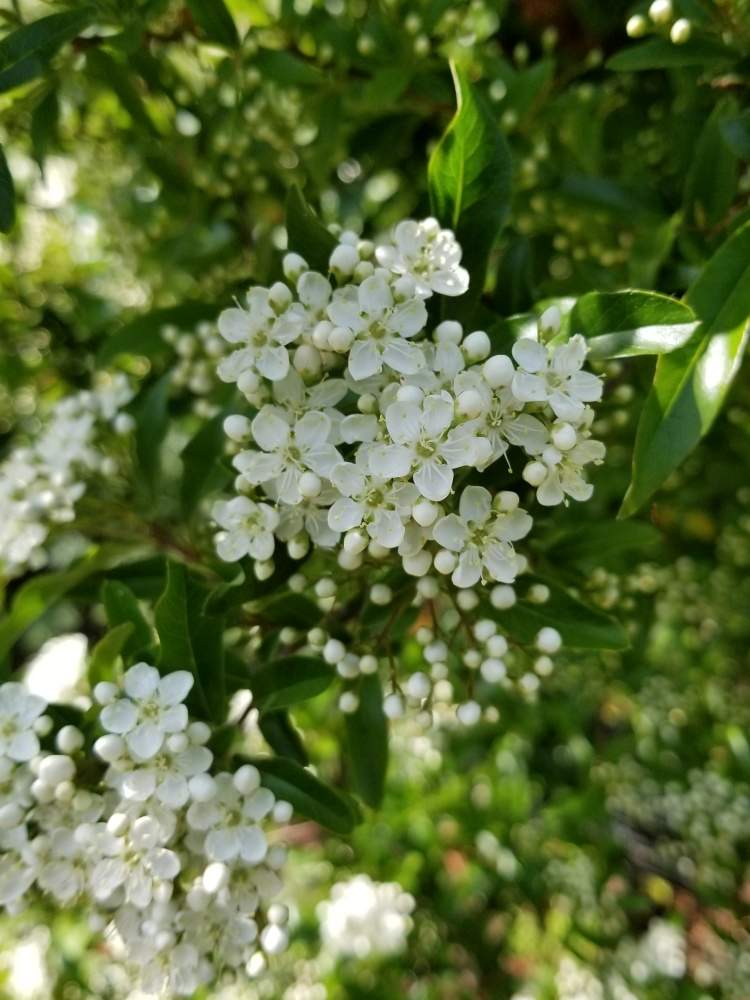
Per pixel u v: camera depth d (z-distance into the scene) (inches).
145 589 3.8
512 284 3.5
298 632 3.4
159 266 5.3
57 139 4.5
